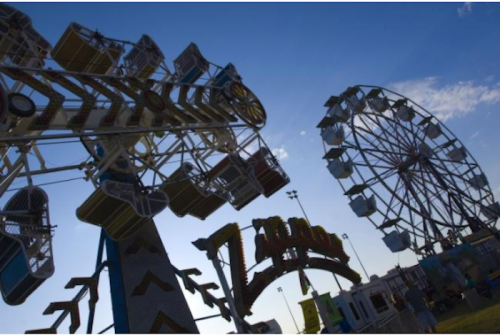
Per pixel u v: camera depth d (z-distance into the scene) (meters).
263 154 23.86
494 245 36.59
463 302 26.36
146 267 16.73
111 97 16.48
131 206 15.02
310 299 16.23
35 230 12.11
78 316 13.64
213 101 21.86
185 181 19.38
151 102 17.97
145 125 19.91
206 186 20.14
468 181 44.81
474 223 40.12
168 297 16.45
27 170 13.47
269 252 19.20
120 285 15.87
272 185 23.98
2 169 14.97
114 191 14.72
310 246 21.72
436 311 27.14
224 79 23.91
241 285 17.28
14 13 16.27
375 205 37.53
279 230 20.58
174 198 19.55
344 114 41.09
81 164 16.58
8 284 11.92
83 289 14.12
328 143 39.56
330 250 23.08
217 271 16.17
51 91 13.91
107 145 17.22
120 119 17.94
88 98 15.20
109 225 15.54
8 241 11.77
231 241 17.72
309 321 15.95
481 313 19.17
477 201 41.81
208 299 16.59
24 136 13.48
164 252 17.73
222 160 21.19
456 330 16.53
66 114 16.36
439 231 38.66
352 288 26.06
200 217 21.03
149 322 15.43
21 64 16.25
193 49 22.41
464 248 29.12
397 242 36.88
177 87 20.36
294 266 20.14
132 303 15.49
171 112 19.59
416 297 15.30
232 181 21.80
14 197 12.54
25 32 16.72
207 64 22.88
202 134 22.98
